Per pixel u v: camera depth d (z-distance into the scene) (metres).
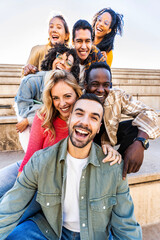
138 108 1.19
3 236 0.83
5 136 2.05
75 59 1.35
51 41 1.81
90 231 0.86
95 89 1.14
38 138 1.09
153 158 1.66
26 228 0.89
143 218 1.39
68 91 1.01
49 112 1.04
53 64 1.39
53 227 0.89
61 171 0.88
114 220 0.89
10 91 2.87
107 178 0.86
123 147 1.24
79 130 0.80
